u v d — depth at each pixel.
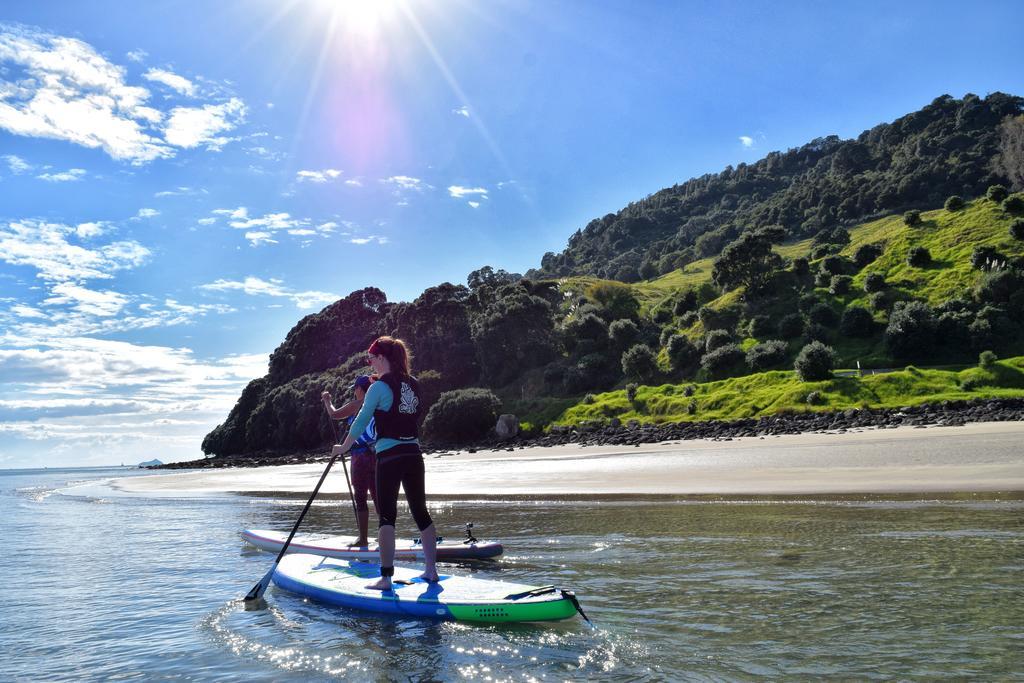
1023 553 7.24
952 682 3.81
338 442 8.98
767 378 50.62
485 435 58.25
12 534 13.42
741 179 195.75
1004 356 47.69
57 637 5.76
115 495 26.83
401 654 4.86
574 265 186.75
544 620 5.37
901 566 6.85
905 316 51.28
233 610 6.43
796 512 11.59
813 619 5.19
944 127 150.12
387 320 85.44
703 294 74.62
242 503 20.09
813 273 69.25
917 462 18.56
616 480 20.23
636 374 62.56
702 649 4.63
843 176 144.62
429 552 6.46
